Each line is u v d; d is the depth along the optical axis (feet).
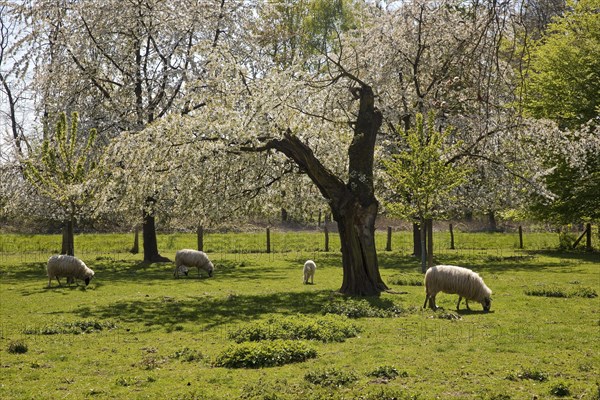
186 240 167.73
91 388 36.19
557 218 139.54
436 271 63.05
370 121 78.23
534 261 118.73
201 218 88.17
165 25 124.26
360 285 75.61
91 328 55.11
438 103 92.32
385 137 119.14
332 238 168.96
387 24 113.70
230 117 76.13
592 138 107.04
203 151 76.13
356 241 75.82
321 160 87.51
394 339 48.34
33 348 47.14
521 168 106.63
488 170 107.45
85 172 106.83
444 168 91.45
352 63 106.93
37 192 123.85
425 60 117.29
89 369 40.81
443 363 40.52
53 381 37.86
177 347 47.44
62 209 112.37
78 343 49.21
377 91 108.37
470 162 105.40
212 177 79.77
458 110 107.45
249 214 91.25
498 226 201.77
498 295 73.10
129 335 52.75
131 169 78.18
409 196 103.45
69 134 122.83
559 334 49.39
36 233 184.03
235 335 50.93
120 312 65.26
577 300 69.05
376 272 76.59
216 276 101.45
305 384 35.88
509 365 39.86
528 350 43.88
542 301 68.28
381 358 42.06
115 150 78.38
